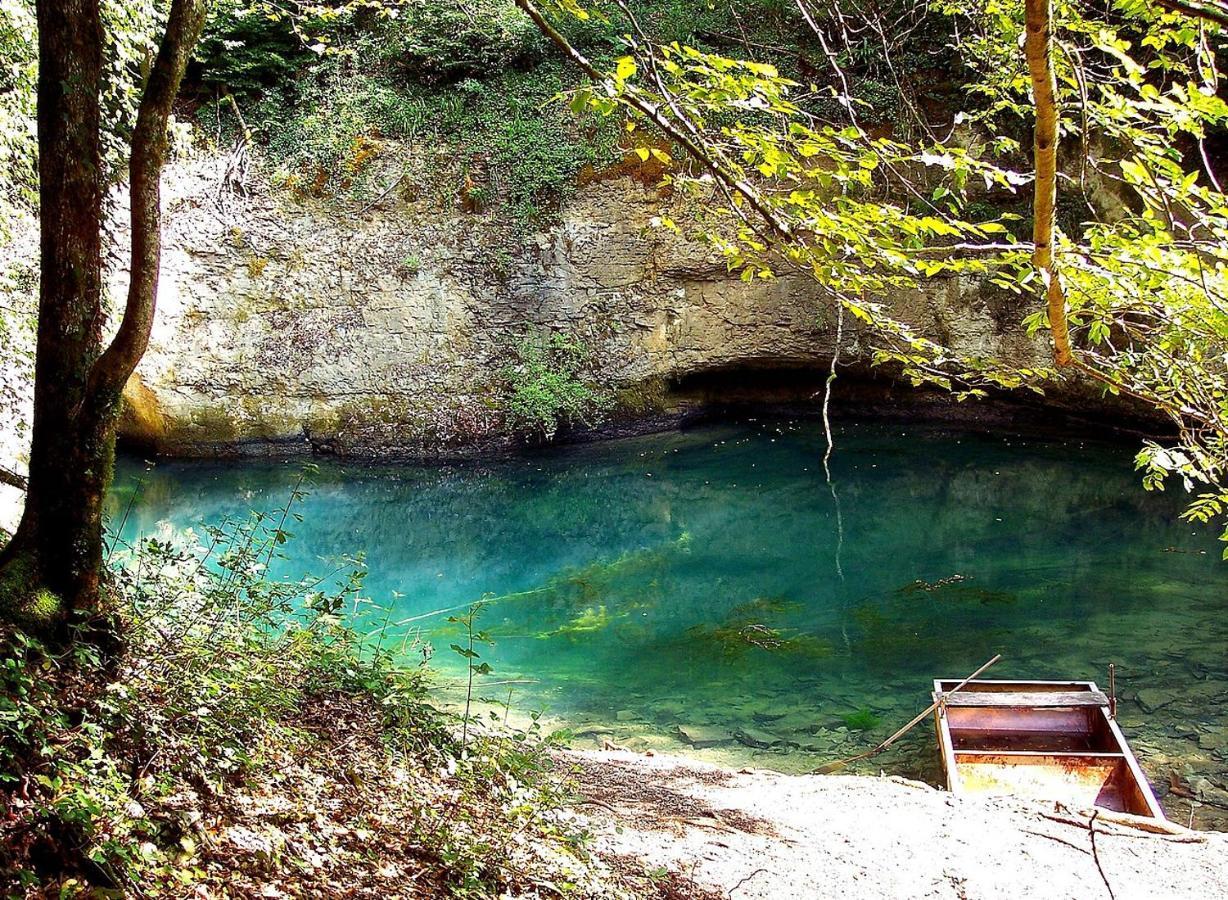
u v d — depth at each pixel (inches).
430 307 778.8
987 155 651.5
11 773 123.6
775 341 784.3
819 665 410.0
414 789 180.9
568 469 752.3
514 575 544.7
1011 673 393.1
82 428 154.2
